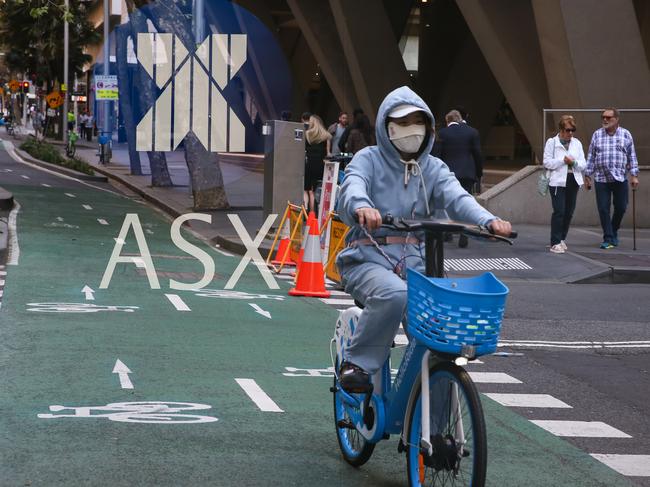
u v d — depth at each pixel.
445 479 6.49
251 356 12.26
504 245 24.20
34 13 51.81
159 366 11.34
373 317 7.05
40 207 33.31
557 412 10.27
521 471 7.99
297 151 25.58
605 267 20.92
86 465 7.49
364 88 48.56
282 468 7.73
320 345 13.24
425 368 6.57
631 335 15.02
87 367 11.09
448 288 6.16
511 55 34.97
